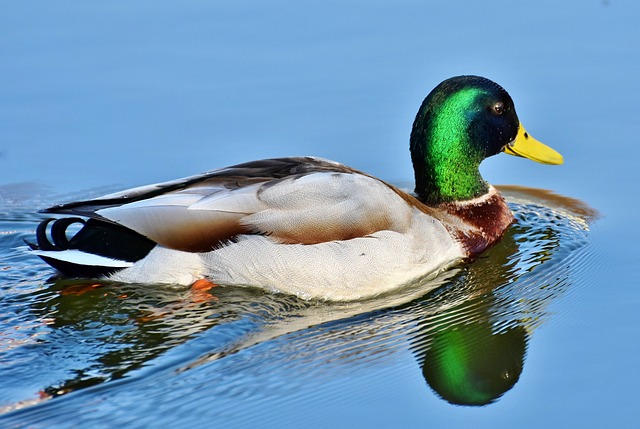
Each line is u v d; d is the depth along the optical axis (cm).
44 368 1142
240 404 1098
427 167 1455
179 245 1295
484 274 1401
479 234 1445
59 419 1053
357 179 1320
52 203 1612
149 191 1328
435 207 1453
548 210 1606
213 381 1132
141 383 1117
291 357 1193
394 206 1326
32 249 1306
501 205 1495
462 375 1191
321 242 1292
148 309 1270
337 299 1312
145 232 1288
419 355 1216
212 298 1298
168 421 1062
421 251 1346
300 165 1362
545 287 1374
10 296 1311
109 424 1051
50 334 1216
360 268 1299
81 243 1314
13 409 1067
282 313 1285
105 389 1105
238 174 1340
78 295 1299
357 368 1182
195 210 1288
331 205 1293
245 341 1216
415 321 1288
